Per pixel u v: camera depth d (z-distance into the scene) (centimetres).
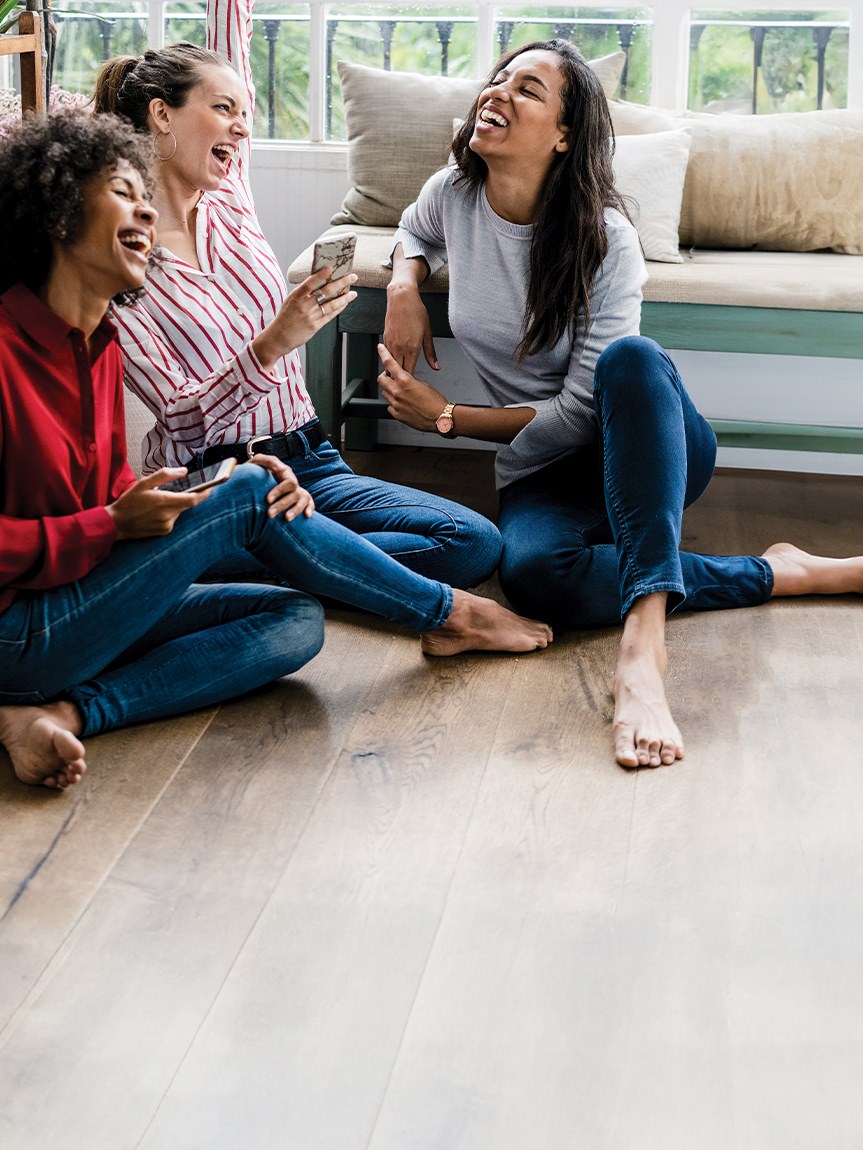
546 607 257
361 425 367
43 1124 142
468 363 366
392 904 178
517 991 163
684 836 194
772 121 336
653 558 233
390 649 252
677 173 322
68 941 169
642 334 306
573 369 269
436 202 284
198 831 193
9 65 383
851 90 354
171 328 238
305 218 372
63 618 200
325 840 191
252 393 231
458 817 198
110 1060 150
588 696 235
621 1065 152
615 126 338
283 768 209
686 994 163
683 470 241
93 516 197
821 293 298
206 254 244
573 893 181
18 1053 151
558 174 260
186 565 208
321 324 225
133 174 191
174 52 237
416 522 261
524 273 269
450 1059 152
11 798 199
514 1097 147
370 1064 151
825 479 356
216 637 224
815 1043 155
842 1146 141
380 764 211
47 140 188
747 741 220
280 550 220
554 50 262
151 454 255
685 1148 141
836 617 265
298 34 369
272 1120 143
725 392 360
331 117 376
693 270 310
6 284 195
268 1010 159
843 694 235
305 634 231
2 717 204
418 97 343
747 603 269
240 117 238
